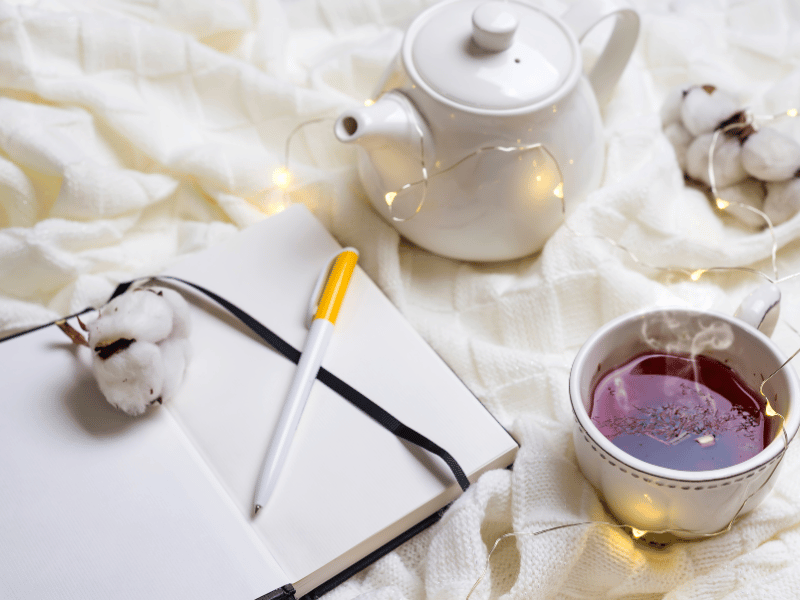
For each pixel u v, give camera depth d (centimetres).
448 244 60
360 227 63
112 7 69
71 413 55
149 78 67
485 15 55
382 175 59
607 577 52
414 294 62
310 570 51
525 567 51
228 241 61
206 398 55
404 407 55
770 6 71
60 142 63
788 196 61
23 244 61
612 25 69
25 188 63
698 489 47
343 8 74
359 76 70
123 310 53
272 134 68
